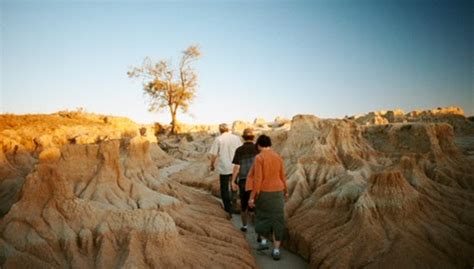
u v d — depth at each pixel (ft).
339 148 38.63
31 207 19.17
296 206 30.14
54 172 19.92
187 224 25.07
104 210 20.24
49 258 17.60
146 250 17.99
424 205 23.30
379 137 49.67
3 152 40.01
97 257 17.78
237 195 32.76
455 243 20.35
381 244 20.38
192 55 130.62
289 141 44.27
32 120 72.95
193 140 114.52
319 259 20.84
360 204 22.80
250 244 25.00
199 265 18.54
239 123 96.73
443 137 38.45
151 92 130.93
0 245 17.54
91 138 63.46
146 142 35.22
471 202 26.55
